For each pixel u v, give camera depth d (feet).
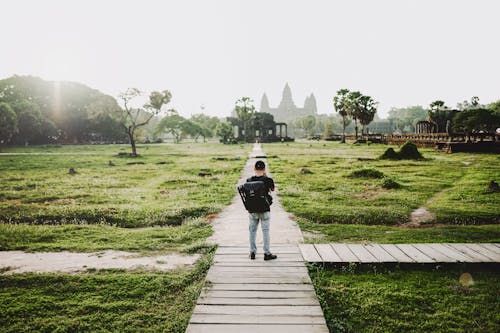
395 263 21.09
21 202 46.32
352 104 240.94
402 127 459.73
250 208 21.40
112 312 16.60
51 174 78.64
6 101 220.02
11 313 16.47
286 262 21.47
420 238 27.48
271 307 15.88
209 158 122.83
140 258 23.79
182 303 17.42
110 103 139.44
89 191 54.60
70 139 278.67
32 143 244.83
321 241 26.78
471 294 17.76
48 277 20.13
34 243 27.40
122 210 38.86
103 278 19.97
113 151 175.22
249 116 307.78
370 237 27.96
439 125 219.00
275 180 63.10
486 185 52.65
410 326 14.93
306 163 96.22
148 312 16.63
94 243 27.43
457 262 20.90
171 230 31.19
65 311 16.70
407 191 50.78
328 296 17.60
